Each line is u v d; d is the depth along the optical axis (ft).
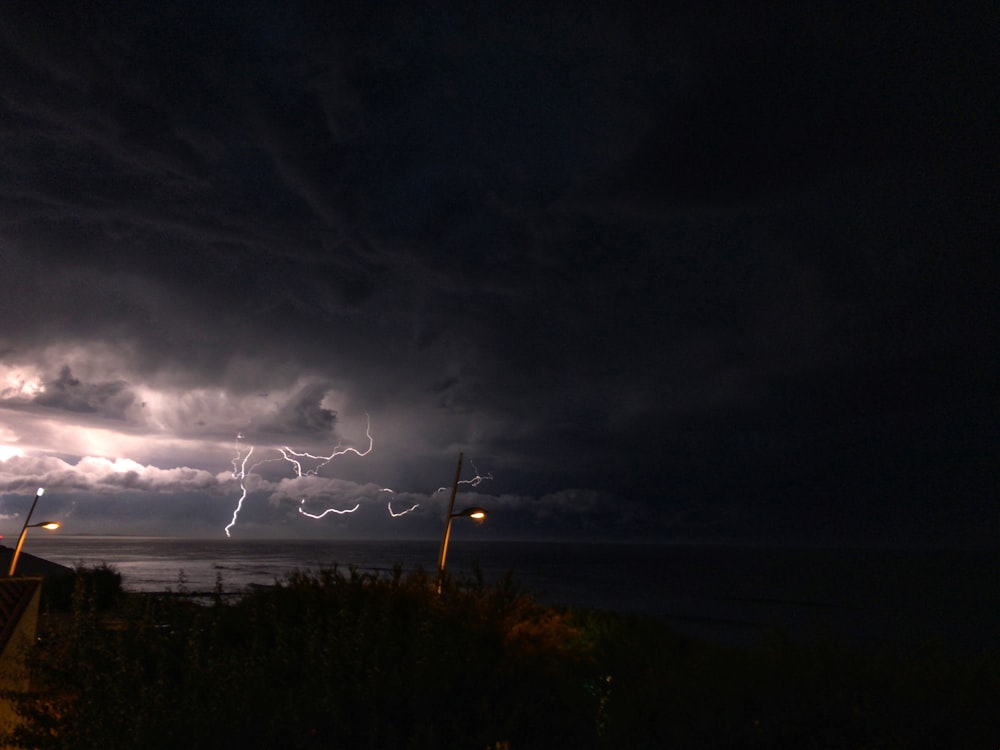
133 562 415.85
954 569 568.00
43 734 20.48
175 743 19.81
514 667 26.48
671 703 23.77
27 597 32.32
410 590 34.68
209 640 24.77
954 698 21.11
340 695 21.89
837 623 181.88
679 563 632.38
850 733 19.94
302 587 33.40
